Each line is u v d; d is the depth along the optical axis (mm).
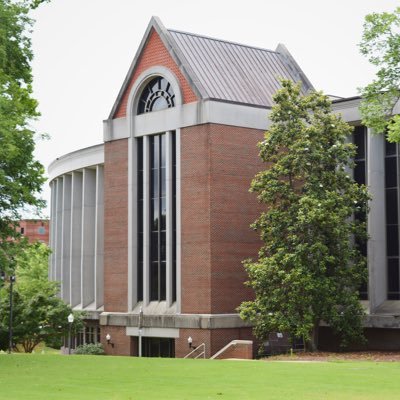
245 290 52625
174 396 23000
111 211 58812
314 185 45438
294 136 46594
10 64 40812
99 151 69500
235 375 29000
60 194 80062
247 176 53281
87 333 69375
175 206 54562
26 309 60219
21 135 37906
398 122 36438
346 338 46812
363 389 24500
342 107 51406
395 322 47562
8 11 39531
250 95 55031
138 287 57094
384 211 49906
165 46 55188
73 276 73750
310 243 45188
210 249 51406
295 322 44531
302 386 25297
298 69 60188
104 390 24625
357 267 46406
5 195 38469
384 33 38094
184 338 52312
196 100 53031
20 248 39500
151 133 56094
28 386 25953
